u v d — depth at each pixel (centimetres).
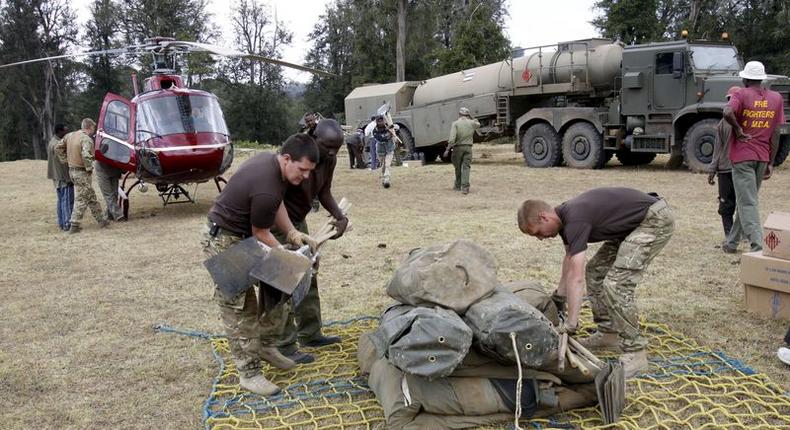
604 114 1505
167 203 1185
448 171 1616
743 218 615
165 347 455
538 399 325
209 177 1033
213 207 364
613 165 1661
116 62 4981
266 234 355
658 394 360
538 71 1620
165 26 4694
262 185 345
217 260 342
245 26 4875
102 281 640
